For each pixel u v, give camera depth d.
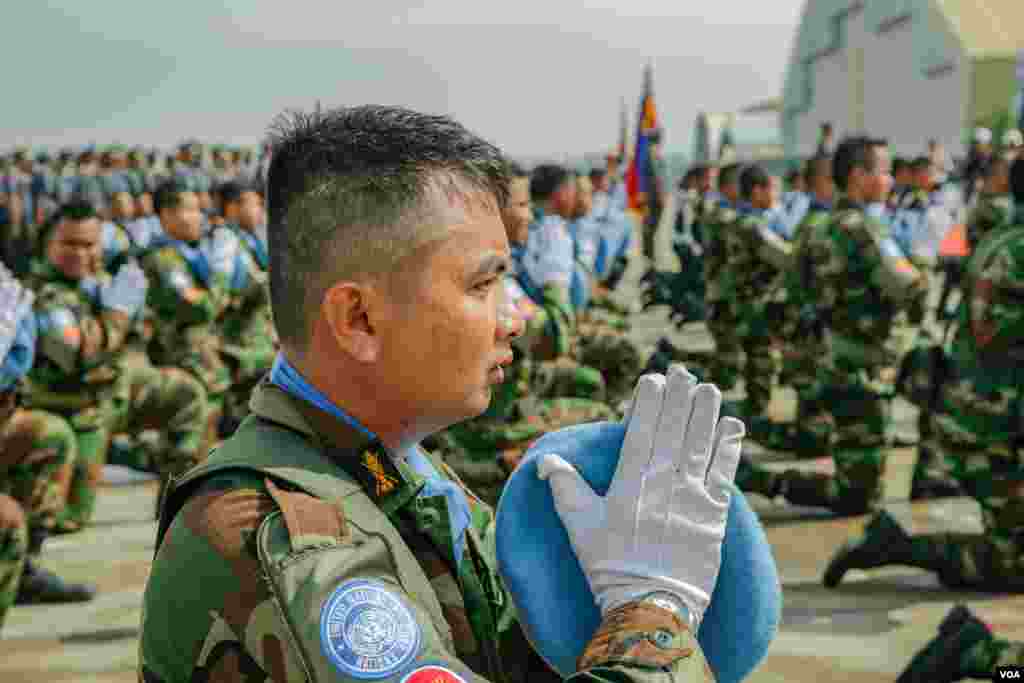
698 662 0.87
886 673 3.51
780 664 3.61
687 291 11.29
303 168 0.91
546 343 3.84
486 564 1.01
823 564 4.66
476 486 3.94
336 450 0.93
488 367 0.94
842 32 58.09
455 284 0.91
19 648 3.88
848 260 5.02
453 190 0.90
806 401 6.29
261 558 0.82
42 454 4.16
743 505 0.96
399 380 0.92
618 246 9.02
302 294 0.92
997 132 24.97
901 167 9.39
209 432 5.64
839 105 59.38
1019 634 3.76
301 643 0.79
